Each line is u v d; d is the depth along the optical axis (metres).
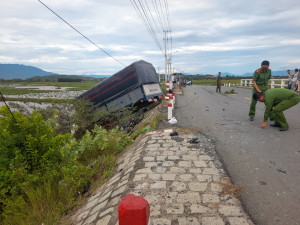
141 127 8.18
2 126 4.66
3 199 3.84
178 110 10.72
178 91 23.28
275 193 3.04
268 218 2.54
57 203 3.85
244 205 2.79
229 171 3.78
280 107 5.80
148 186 3.33
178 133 6.26
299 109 9.34
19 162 4.24
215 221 2.47
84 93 13.41
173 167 3.96
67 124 10.94
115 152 6.29
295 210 2.66
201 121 7.84
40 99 35.38
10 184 4.04
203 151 4.73
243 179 3.48
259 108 10.23
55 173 4.35
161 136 6.05
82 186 4.38
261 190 3.13
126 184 3.48
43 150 4.68
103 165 5.23
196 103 13.10
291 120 7.24
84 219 3.09
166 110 10.98
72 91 59.50
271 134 5.78
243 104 11.83
